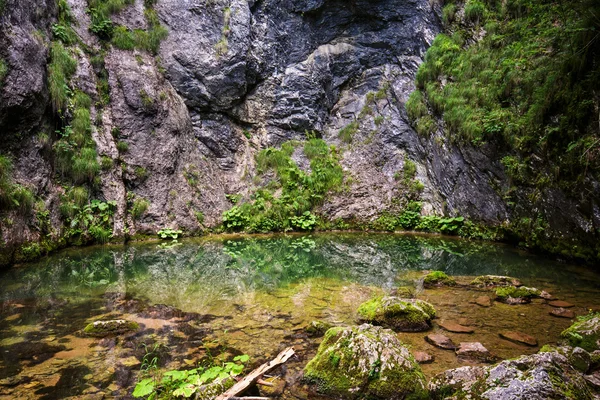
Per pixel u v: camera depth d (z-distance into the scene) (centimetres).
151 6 1268
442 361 344
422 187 1295
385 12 1486
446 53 1293
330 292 573
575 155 776
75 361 339
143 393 265
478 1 1269
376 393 288
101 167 986
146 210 1053
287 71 1464
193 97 1284
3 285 589
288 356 346
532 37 1008
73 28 1070
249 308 493
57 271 681
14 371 321
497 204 1039
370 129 1435
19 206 748
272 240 1074
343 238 1119
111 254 834
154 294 552
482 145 1065
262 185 1317
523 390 244
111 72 1107
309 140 1448
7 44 765
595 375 301
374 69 1534
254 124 1417
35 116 820
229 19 1323
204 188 1203
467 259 834
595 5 767
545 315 477
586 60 784
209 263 779
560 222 828
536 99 903
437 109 1268
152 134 1119
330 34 1545
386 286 611
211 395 275
